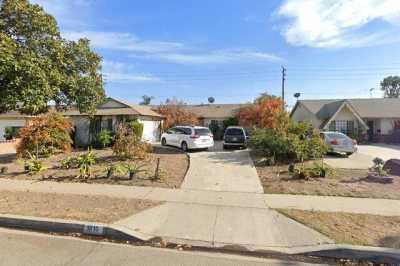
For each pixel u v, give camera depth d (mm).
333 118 29719
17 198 7969
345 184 9734
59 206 7203
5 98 10953
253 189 9250
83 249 5086
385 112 31984
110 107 26406
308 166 12086
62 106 17547
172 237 5508
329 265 4664
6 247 5125
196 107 43469
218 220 6391
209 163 13805
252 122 32531
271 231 5762
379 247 4945
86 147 22266
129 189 9125
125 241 5527
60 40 15297
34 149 15992
